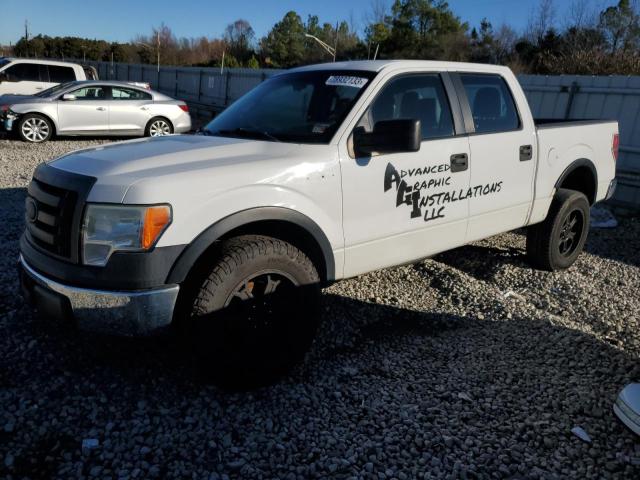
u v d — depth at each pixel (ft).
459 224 13.67
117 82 44.80
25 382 10.30
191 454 8.60
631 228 24.57
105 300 8.94
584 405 10.12
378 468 8.43
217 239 9.68
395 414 9.77
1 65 49.75
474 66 14.35
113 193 8.95
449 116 13.33
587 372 11.30
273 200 10.05
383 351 12.06
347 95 11.89
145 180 9.06
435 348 12.25
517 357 11.87
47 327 12.34
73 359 11.14
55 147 39.70
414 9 146.10
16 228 19.52
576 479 8.29
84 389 10.15
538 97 31.48
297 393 10.31
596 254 20.48
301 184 10.44
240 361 9.89
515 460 8.66
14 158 33.96
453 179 13.14
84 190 9.15
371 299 14.66
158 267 8.93
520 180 15.08
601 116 28.76
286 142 11.23
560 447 9.00
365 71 12.32
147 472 8.18
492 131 14.35
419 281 16.06
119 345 11.75
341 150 11.09
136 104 44.91
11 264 15.94
